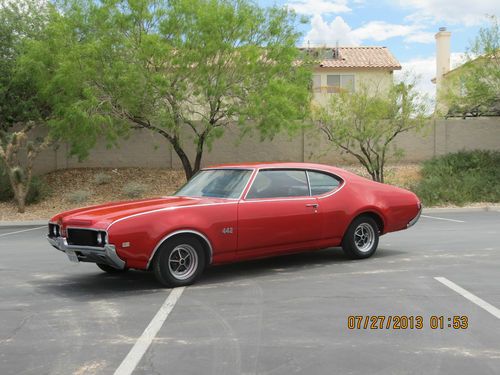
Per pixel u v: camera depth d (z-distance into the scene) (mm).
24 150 22578
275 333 5059
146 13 16656
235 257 7348
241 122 17203
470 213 16984
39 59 17281
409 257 8852
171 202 7246
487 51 20516
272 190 7715
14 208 19078
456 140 24312
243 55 17062
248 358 4430
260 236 7453
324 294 6477
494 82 20953
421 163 23891
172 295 6582
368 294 6434
